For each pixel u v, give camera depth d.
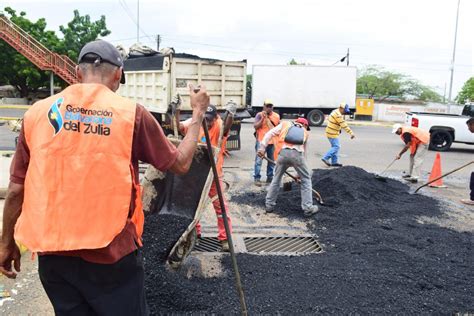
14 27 26.09
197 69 11.30
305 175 6.65
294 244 5.62
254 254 5.07
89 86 2.04
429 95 60.19
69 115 1.97
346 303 3.86
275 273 4.47
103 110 1.99
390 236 5.76
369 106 36.06
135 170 2.12
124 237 2.04
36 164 1.94
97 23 33.84
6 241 2.18
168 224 4.86
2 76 31.72
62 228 1.91
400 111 37.41
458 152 16.44
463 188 9.75
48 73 29.73
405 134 9.80
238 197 7.80
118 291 2.05
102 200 1.94
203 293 3.96
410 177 9.99
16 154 2.09
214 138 5.05
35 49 26.33
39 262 2.06
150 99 12.17
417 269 4.62
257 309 3.73
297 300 3.89
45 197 1.91
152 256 4.29
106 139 1.96
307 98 26.16
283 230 6.15
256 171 8.96
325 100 26.19
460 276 4.52
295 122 6.70
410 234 5.95
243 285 4.17
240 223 6.43
